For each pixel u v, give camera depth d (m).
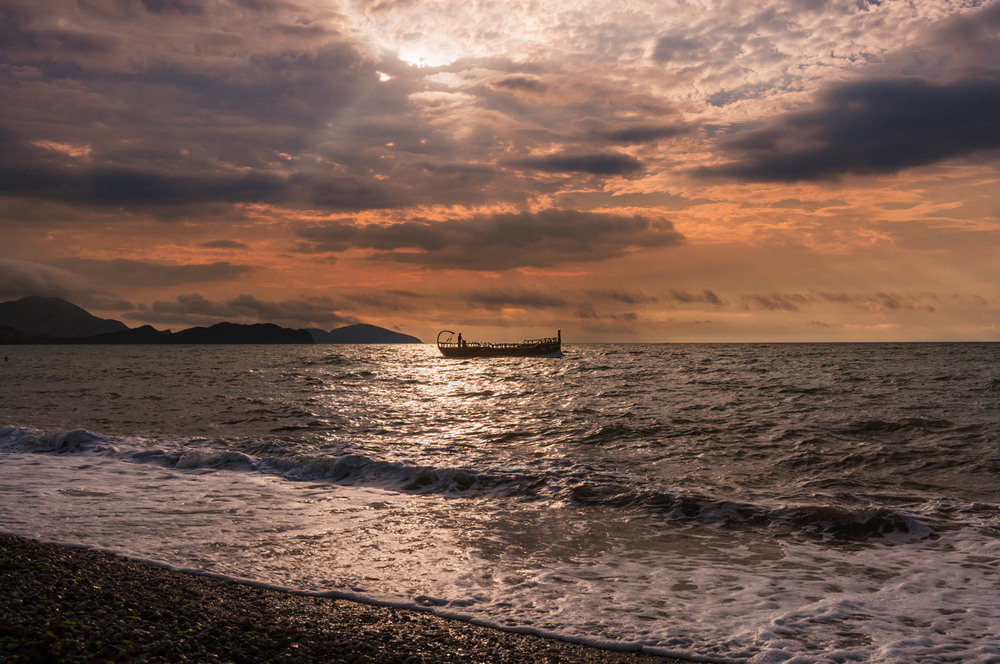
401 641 6.86
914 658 6.63
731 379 48.56
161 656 5.90
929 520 12.51
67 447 20.11
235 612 7.41
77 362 95.56
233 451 19.16
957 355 96.25
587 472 16.69
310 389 44.59
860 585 9.06
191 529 11.35
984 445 20.45
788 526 12.20
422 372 68.06
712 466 18.12
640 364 74.19
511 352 118.38
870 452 19.67
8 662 5.53
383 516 12.76
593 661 6.54
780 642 7.04
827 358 86.81
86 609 6.98
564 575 9.40
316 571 9.23
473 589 8.70
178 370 69.12
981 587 8.95
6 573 7.91
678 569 9.77
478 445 21.75
